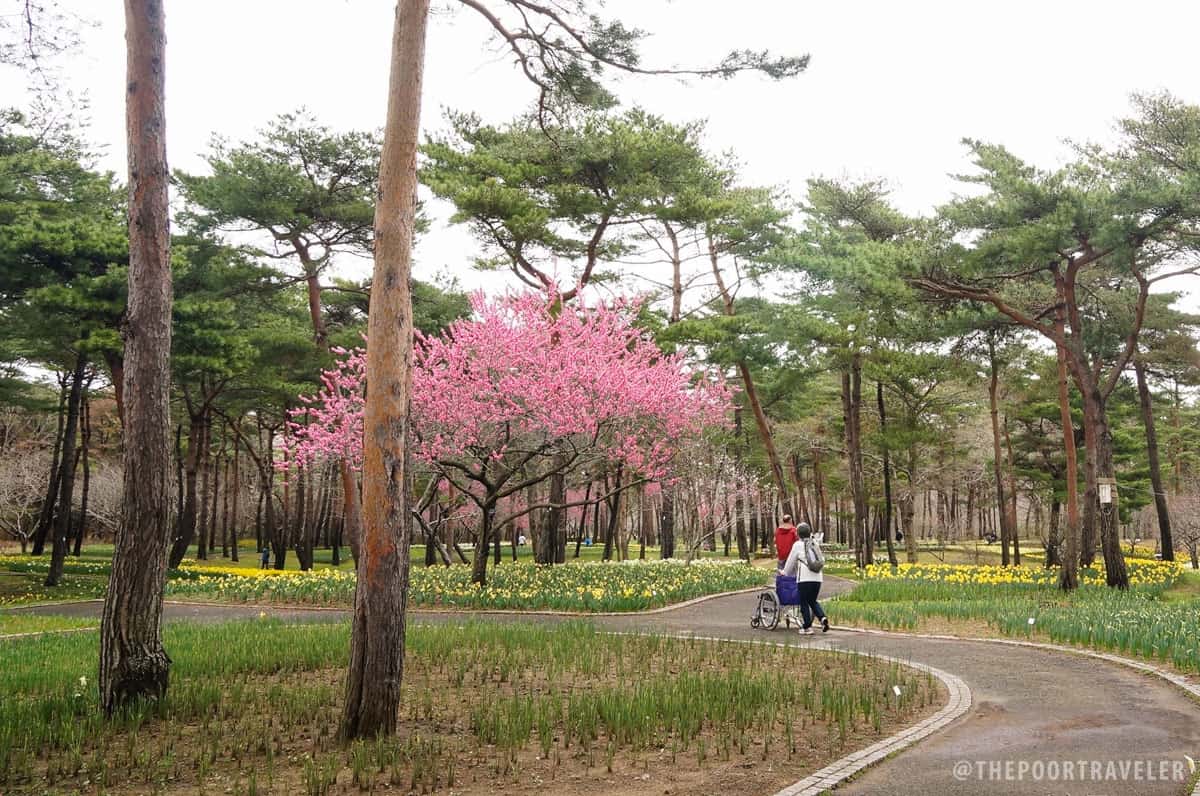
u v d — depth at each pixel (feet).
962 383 129.18
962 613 54.29
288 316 124.77
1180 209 64.49
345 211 97.35
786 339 92.43
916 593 68.18
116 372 86.84
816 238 79.66
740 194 110.32
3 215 88.02
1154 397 141.38
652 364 92.68
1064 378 75.00
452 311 110.93
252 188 93.09
